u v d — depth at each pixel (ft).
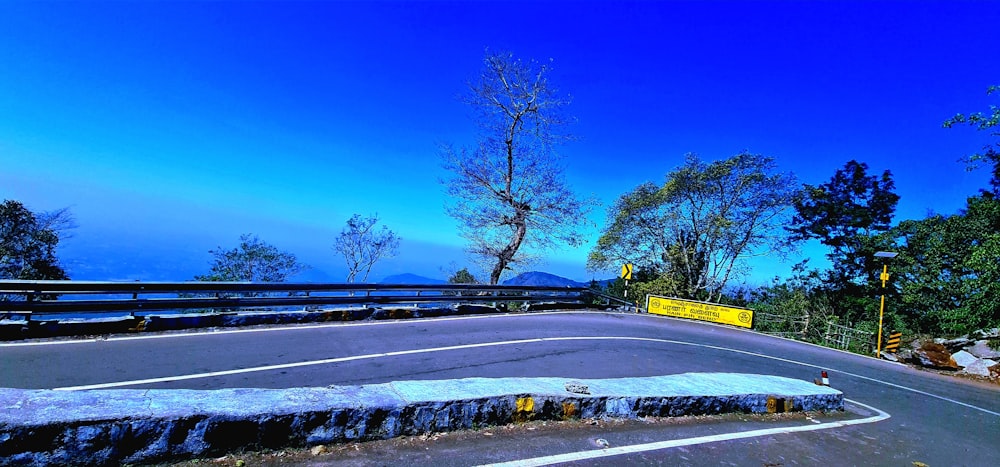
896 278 98.07
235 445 12.31
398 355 29.66
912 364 59.72
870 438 21.40
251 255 70.54
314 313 39.81
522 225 74.95
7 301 27.37
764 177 106.22
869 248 103.86
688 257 119.44
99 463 10.96
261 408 12.92
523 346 36.22
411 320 44.86
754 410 22.90
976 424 29.91
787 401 24.21
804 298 102.94
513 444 15.15
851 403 30.37
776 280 115.85
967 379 52.70
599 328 50.98
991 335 62.28
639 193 118.32
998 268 69.87
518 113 74.33
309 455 12.85
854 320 105.60
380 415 14.32
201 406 12.59
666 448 16.35
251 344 29.71
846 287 109.60
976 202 87.81
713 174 110.32
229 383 21.52
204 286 34.42
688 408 20.77
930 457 19.83
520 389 17.85
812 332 86.53
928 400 37.11
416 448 14.06
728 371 36.27
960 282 83.76
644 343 44.60
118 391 13.28
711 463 15.46
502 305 60.39
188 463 11.76
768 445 18.07
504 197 75.36
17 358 23.22
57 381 20.22
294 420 13.06
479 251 75.56
